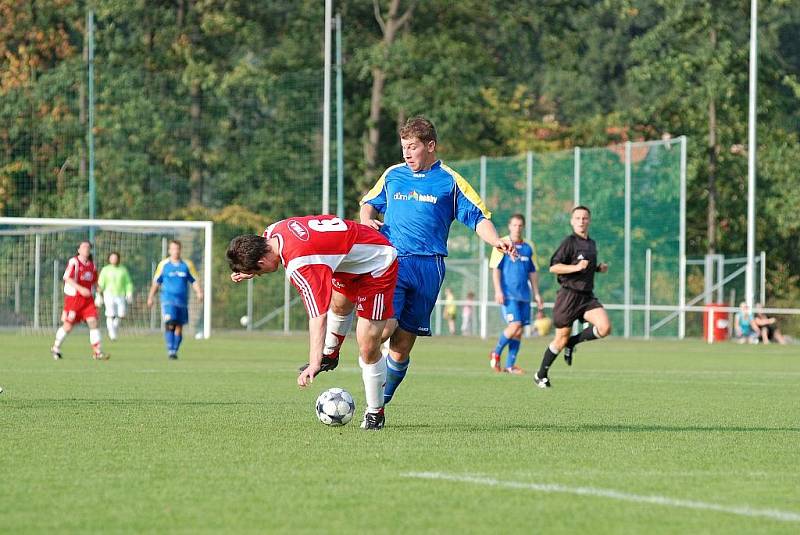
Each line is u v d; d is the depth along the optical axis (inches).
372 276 881.5
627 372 1959.9
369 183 4936.0
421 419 1063.0
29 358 2170.3
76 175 4372.5
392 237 977.5
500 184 3870.6
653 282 3624.5
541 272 3762.3
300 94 4662.9
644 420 1085.8
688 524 571.5
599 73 6087.6
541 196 3774.6
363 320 909.2
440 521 573.0
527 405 1243.8
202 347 2805.1
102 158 4407.0
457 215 985.5
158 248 3993.6
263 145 4650.6
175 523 567.2
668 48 5054.1
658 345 3250.5
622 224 3681.1
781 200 4862.2
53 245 3914.9
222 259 4261.8
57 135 4384.8
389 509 602.2
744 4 4847.4
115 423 999.0
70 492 647.1
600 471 738.8
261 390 1407.5
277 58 5221.5
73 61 4473.4
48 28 4879.4
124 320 3937.0
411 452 816.3
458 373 1855.3
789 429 1013.2
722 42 4813.0
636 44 4948.3
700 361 2375.7
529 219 3791.8
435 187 976.9
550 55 5442.9
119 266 3164.4
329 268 816.3
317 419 1037.8
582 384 1627.7
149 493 644.7
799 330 4229.8
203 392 1366.9
